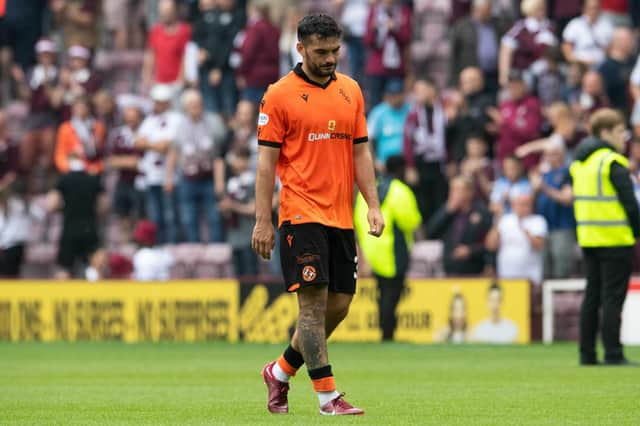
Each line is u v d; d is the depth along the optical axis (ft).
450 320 212.84
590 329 149.48
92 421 90.89
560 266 215.10
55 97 284.00
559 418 90.43
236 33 266.16
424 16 284.20
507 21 253.85
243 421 88.48
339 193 91.61
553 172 215.10
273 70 254.68
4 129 267.39
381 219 92.58
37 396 115.03
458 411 95.86
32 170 282.77
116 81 306.96
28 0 306.14
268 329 222.69
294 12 260.62
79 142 259.60
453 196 223.51
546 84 242.37
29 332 234.17
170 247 252.01
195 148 249.75
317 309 90.68
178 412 97.30
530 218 216.74
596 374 136.26
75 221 255.29
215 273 248.52
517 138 231.91
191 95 249.55
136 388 124.77
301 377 133.90
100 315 231.09
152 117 256.52
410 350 190.90
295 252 90.48
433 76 281.54
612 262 145.89
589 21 245.86
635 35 260.01
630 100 237.45
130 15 312.09
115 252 260.42
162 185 255.91
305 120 91.09
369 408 98.63
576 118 234.99
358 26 263.90
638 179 149.07
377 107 244.83
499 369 147.95
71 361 173.88
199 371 151.74
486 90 250.16
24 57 307.78
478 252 222.89
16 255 263.90
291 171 91.40
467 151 240.12
